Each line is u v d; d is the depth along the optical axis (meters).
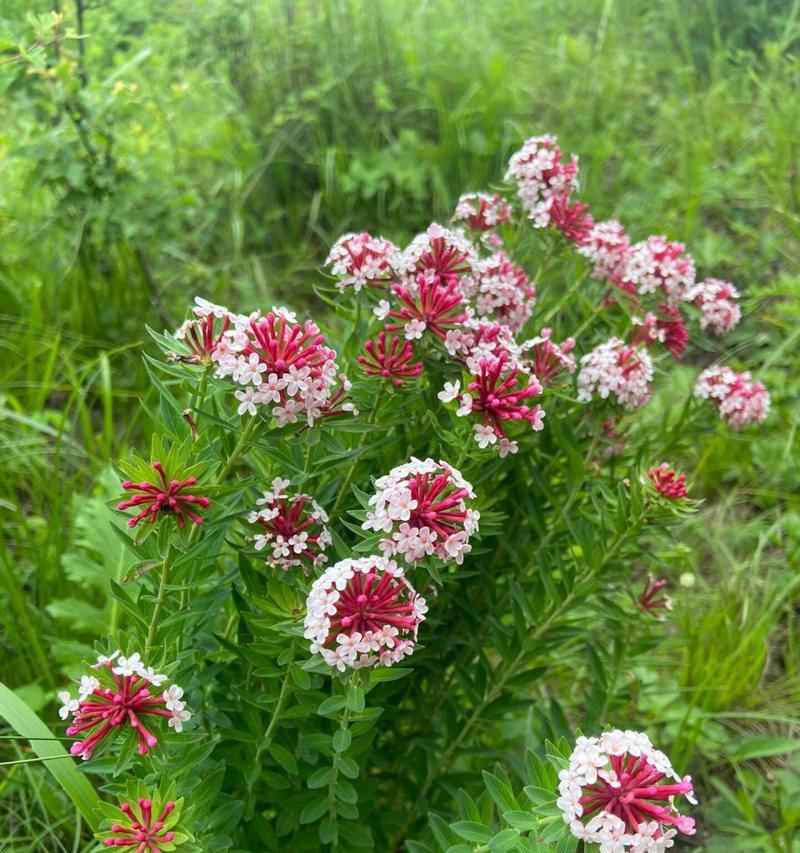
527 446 0.32
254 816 0.30
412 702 0.36
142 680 0.22
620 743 0.21
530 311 0.32
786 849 0.38
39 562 0.42
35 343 0.56
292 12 0.82
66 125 0.55
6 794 0.37
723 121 0.79
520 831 0.22
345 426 0.25
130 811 0.21
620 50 0.87
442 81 0.79
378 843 0.33
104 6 0.62
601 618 0.38
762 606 0.48
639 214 0.70
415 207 0.75
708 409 0.37
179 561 0.25
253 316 0.23
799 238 0.68
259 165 0.73
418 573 0.30
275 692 0.28
